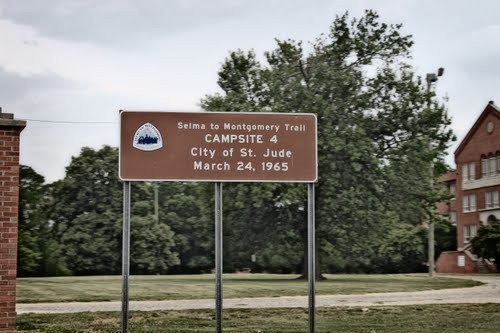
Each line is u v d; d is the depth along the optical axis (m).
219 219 13.52
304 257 45.28
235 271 63.19
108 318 18.59
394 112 43.81
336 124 42.50
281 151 13.66
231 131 13.59
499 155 63.66
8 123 14.56
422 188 43.00
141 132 13.39
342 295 29.33
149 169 13.35
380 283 38.94
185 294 29.42
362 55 44.78
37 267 54.91
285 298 27.55
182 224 63.09
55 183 60.38
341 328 16.78
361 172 41.84
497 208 62.38
